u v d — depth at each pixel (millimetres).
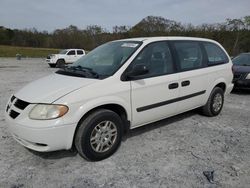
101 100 3240
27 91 3334
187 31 42438
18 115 3088
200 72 4715
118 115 3520
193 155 3594
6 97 7047
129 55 3725
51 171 3115
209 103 5164
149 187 2822
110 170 3160
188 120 5129
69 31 55688
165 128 4645
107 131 3400
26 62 26484
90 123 3178
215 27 41156
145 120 3912
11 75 13180
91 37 51625
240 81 7969
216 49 5383
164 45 4207
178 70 4293
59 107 2959
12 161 3330
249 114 5719
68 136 3047
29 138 2969
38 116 2949
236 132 4531
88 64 4004
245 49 37688
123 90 3473
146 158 3482
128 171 3145
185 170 3184
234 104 6719
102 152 3375
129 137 4195
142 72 3510
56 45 56281
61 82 3373
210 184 2889
